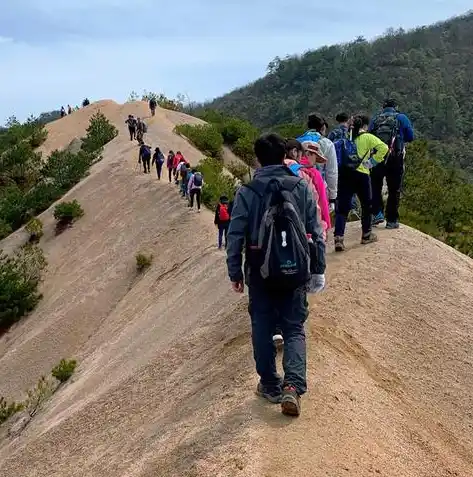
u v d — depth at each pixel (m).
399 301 8.48
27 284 29.94
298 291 5.25
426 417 6.50
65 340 24.92
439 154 76.81
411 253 9.95
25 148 51.53
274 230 4.99
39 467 9.58
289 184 5.20
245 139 47.56
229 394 6.25
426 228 16.09
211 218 27.86
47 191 41.50
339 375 6.40
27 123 61.38
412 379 7.11
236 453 4.96
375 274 9.01
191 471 5.03
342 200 9.68
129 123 44.19
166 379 9.23
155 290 23.47
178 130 47.03
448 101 95.69
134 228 30.56
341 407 5.79
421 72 113.06
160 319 17.23
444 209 18.23
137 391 9.74
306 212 5.24
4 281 29.09
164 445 6.20
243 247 5.34
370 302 8.27
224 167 43.25
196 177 28.53
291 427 5.25
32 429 15.34
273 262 4.96
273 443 5.02
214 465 4.95
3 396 22.88
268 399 5.67
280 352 6.49
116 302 26.30
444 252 10.48
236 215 5.19
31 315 28.75
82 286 28.31
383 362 7.21
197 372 8.19
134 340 17.31
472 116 95.19
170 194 31.72
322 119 8.45
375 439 5.54
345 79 116.94
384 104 10.84
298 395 5.29
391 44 127.44
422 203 18.47
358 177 9.56
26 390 22.75
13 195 42.28
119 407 9.66
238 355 7.42
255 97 133.62
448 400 6.95
